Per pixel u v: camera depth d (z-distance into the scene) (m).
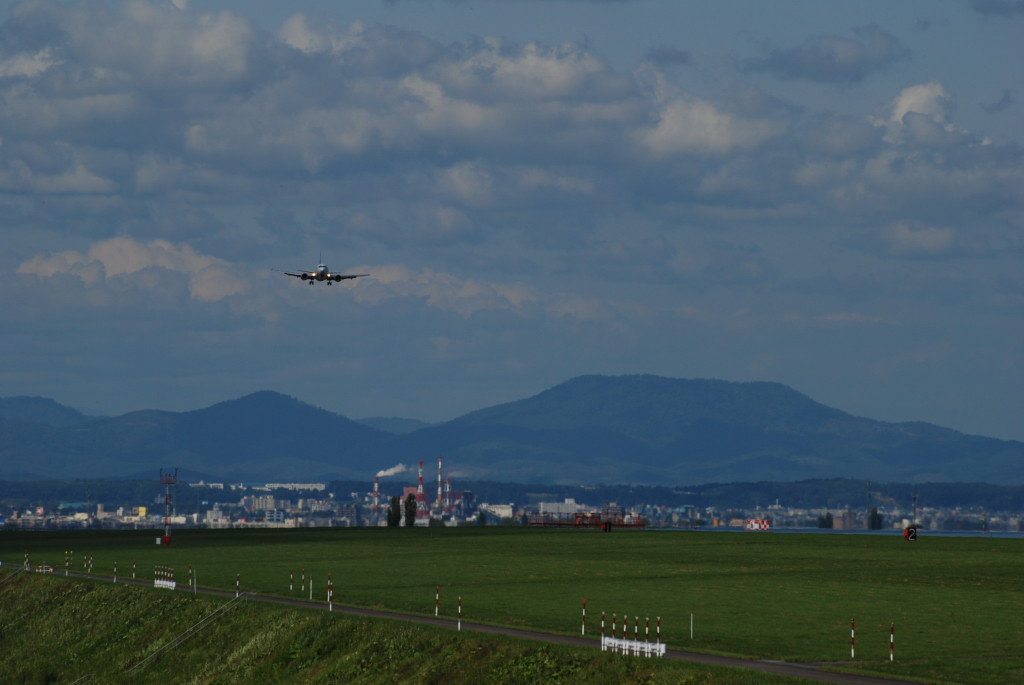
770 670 115.19
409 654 136.50
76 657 175.00
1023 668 115.88
